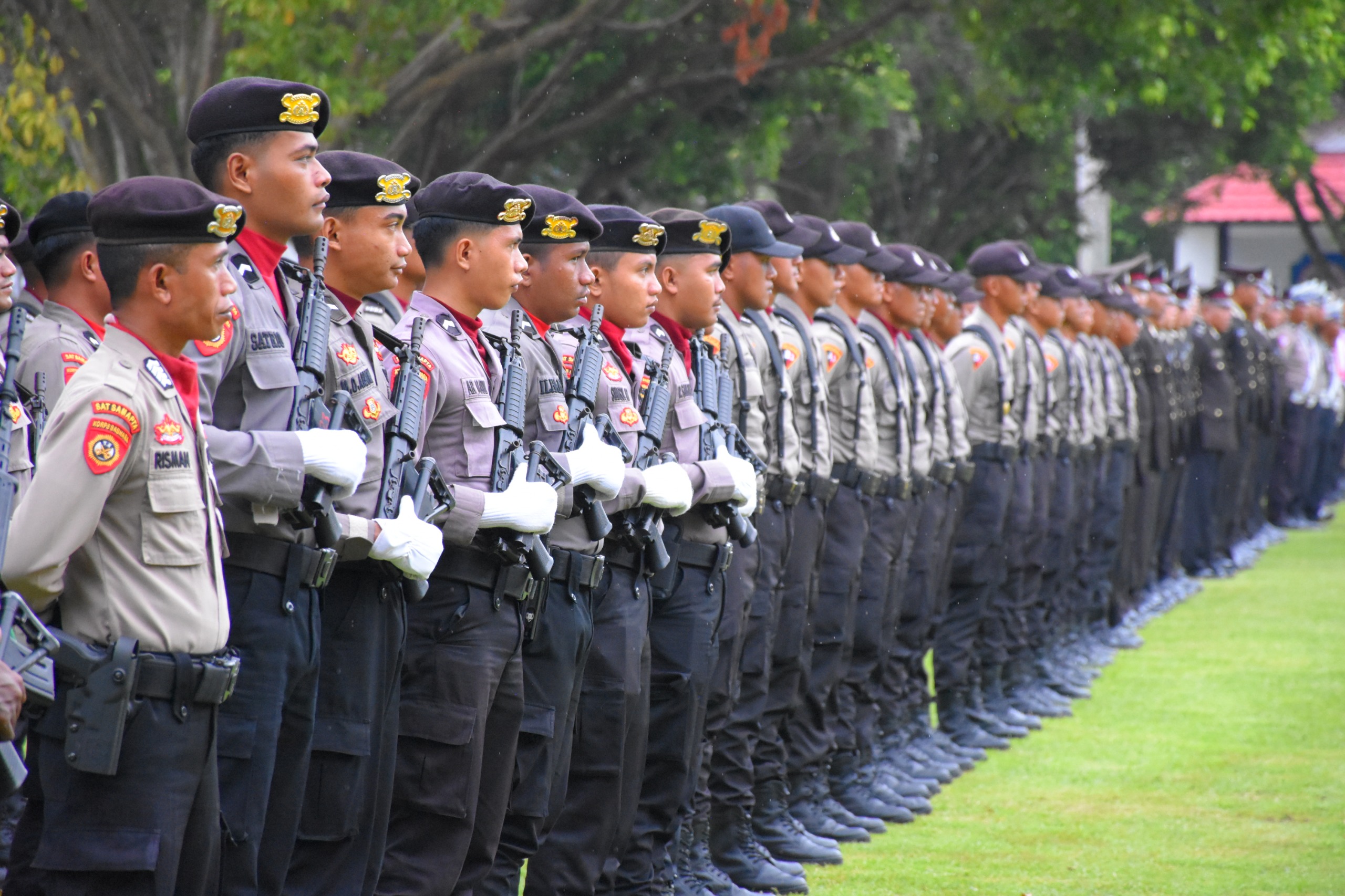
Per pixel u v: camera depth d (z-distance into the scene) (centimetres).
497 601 856
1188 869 1272
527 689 917
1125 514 2495
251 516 711
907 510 1538
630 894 1066
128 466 641
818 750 1380
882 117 3472
